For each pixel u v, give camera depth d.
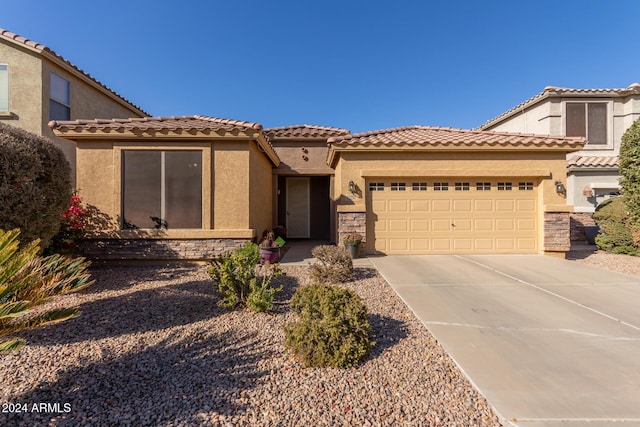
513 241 11.67
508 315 5.64
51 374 3.74
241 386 3.52
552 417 3.00
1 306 3.29
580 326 5.14
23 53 13.00
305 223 18.00
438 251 11.62
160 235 9.76
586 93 17.75
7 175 5.85
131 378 3.67
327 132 16.77
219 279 6.09
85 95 15.69
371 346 4.28
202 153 10.02
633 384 3.51
